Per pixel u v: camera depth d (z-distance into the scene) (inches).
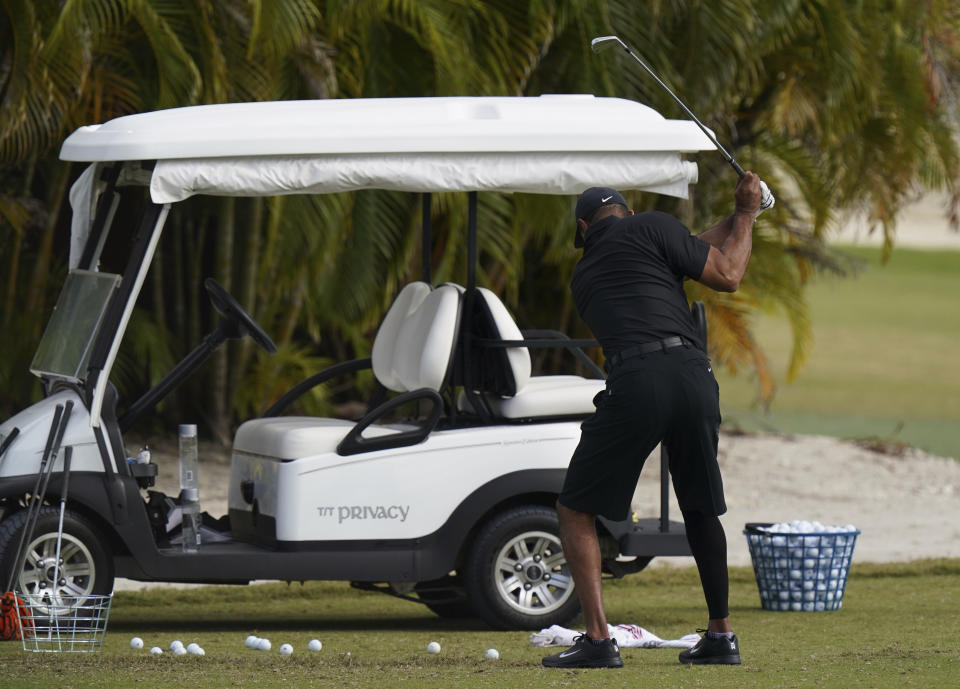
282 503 892.0
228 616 1011.3
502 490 911.7
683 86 1638.8
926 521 1557.6
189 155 843.4
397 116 874.8
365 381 1877.5
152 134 845.8
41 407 881.5
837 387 3543.3
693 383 692.7
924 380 3740.2
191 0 1375.5
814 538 1005.2
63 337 906.7
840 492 1774.1
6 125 1332.4
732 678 676.7
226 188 852.0
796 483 1827.0
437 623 981.8
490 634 916.0
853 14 1822.1
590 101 926.4
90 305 891.4
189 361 940.0
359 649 839.1
